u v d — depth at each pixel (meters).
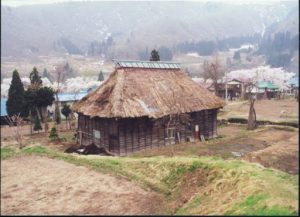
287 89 79.75
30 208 12.66
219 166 15.90
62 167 17.95
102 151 30.56
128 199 13.73
